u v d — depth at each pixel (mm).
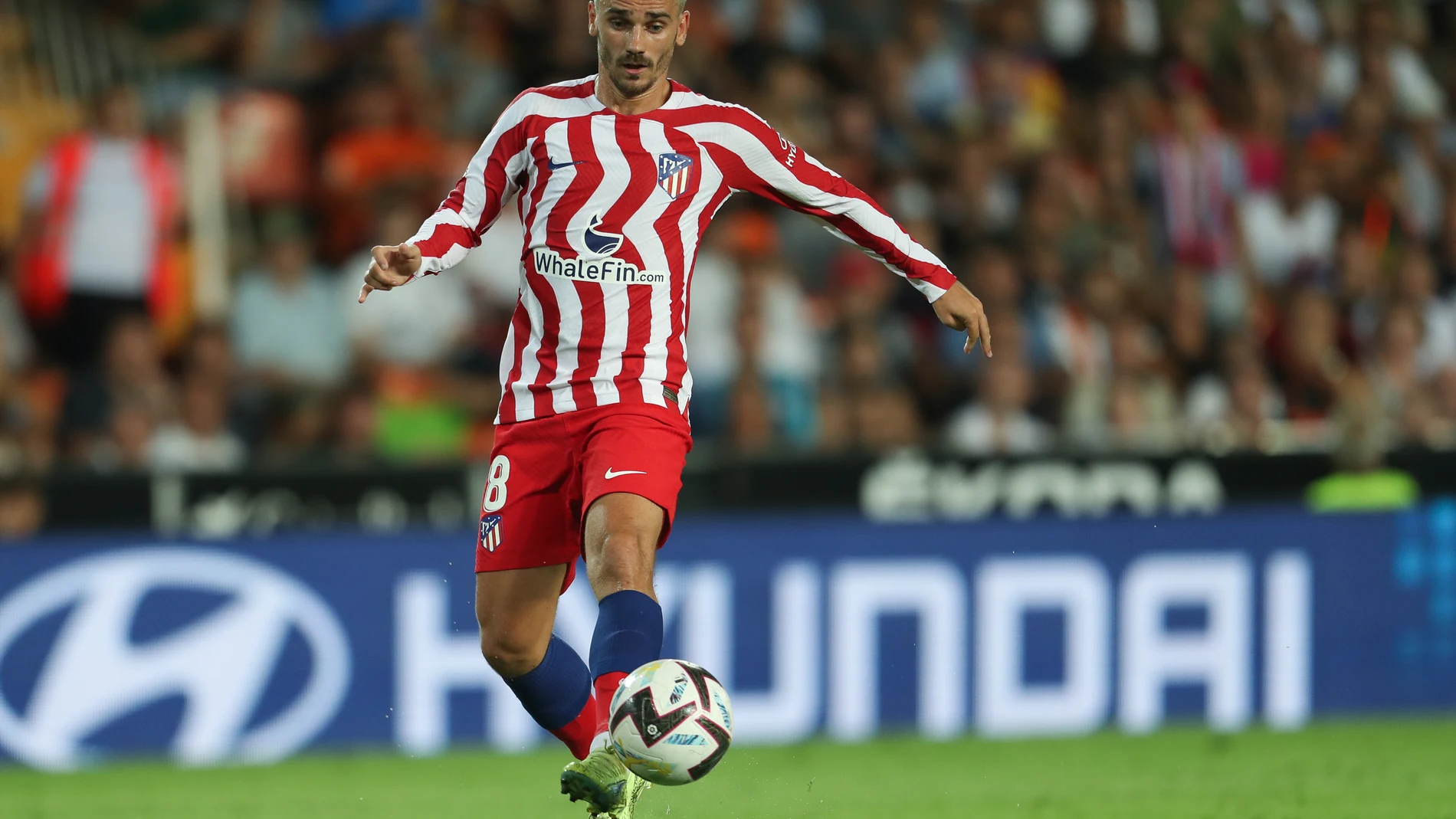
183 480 22391
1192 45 38688
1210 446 25703
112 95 29375
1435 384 32438
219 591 22266
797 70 34438
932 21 36875
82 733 21719
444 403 28969
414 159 32000
